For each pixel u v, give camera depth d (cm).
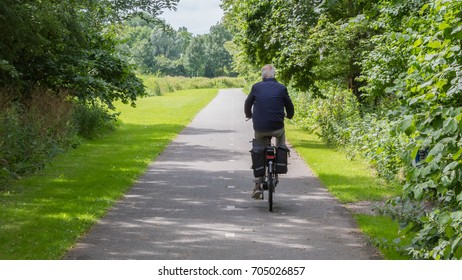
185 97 12225
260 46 4425
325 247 1553
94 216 1895
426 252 1289
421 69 1452
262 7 4275
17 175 2550
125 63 4256
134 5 3409
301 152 3691
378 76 2662
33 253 1470
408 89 1681
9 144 2594
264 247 1551
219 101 10881
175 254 1477
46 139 3241
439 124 1177
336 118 4091
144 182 2586
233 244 1578
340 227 1781
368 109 3731
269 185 1998
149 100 10762
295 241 1614
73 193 2288
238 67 8594
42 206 2050
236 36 4644
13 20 3005
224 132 5075
